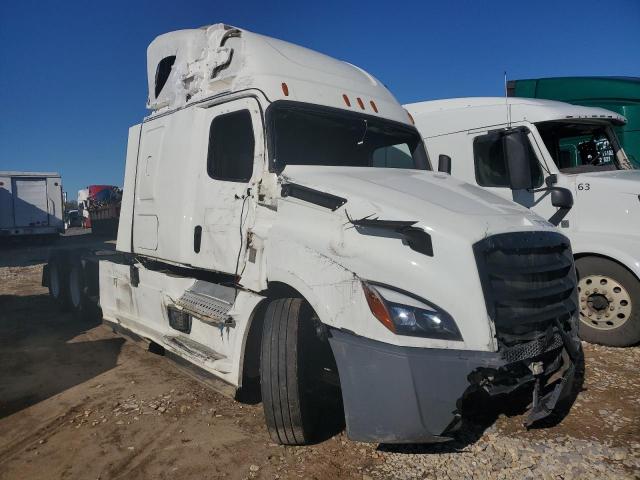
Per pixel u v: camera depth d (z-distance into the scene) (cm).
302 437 357
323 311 331
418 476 324
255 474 334
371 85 519
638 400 429
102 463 354
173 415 426
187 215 475
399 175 421
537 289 331
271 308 368
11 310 873
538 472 325
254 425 404
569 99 979
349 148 470
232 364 396
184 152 488
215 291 450
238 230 416
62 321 786
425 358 294
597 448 352
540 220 372
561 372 345
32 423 420
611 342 574
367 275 318
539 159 639
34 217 2391
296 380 347
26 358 595
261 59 438
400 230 318
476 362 290
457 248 304
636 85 914
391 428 303
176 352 461
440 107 751
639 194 563
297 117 429
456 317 299
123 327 607
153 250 530
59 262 841
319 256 341
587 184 598
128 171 597
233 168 440
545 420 392
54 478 338
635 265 548
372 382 306
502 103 686
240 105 434
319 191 363
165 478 333
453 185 409
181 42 532
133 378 518
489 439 364
